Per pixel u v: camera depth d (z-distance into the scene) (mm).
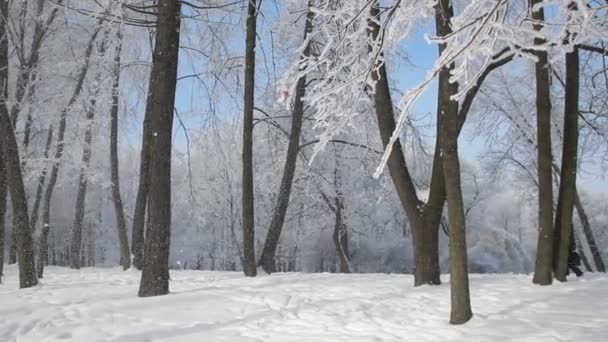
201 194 29203
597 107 16406
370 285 9945
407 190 9914
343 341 6137
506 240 32094
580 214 19797
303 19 15133
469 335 6160
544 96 9172
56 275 14578
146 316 7480
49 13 16234
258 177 23594
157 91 9422
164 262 9195
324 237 30359
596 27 5113
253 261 12750
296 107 15117
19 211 10977
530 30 4469
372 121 17750
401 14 5059
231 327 6863
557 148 18203
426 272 9695
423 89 4465
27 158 20078
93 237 38375
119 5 12086
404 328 6684
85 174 21656
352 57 6191
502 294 8422
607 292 8250
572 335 5836
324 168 23328
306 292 9281
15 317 7473
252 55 13227
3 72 11172
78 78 19797
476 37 4258
